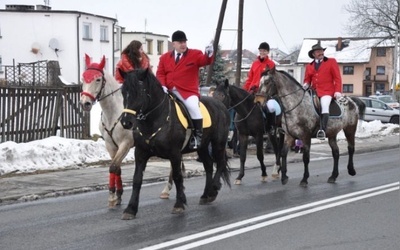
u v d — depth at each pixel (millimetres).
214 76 47750
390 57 71750
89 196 10625
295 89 11906
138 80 7875
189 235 7555
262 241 7281
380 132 27219
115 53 48844
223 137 9992
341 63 72875
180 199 9008
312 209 9367
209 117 9492
